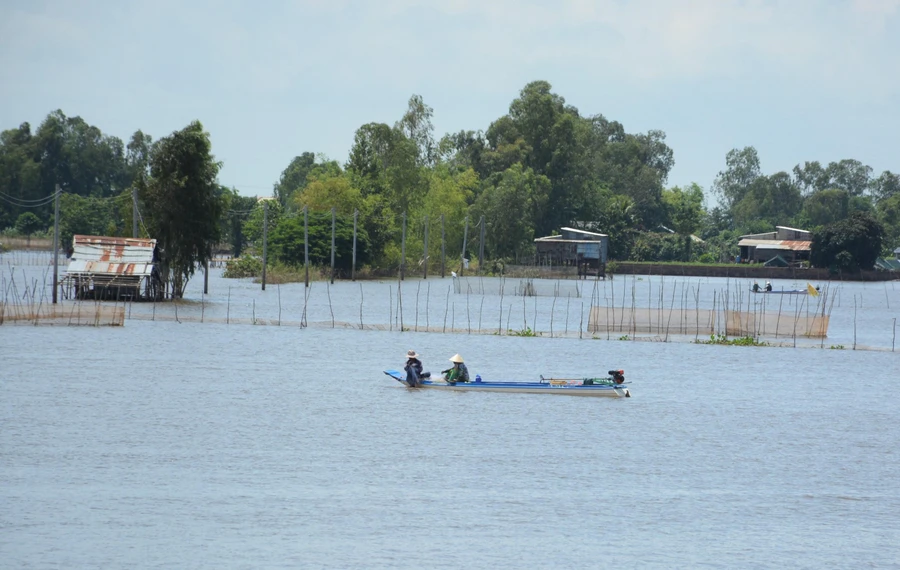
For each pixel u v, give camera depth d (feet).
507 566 320.50
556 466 431.43
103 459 422.41
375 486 395.34
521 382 588.50
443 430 488.44
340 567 315.99
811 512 381.81
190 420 496.64
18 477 394.52
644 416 537.65
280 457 433.07
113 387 575.38
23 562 313.94
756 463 448.24
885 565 331.16
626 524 362.94
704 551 339.36
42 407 516.73
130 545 328.90
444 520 360.48
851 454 468.75
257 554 324.60
